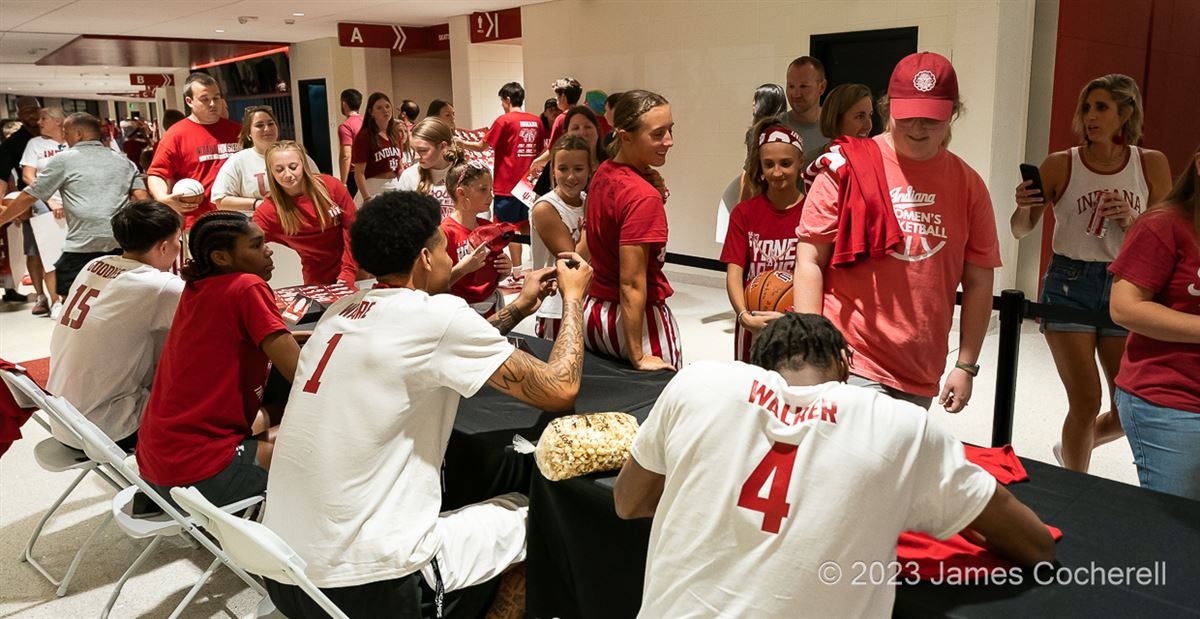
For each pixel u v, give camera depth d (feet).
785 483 4.48
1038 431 12.62
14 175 24.73
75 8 30.53
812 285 7.53
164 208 9.47
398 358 6.16
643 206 7.99
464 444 7.21
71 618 8.79
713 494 4.63
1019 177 19.19
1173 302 6.76
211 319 7.73
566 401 6.73
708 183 23.54
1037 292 19.79
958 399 7.45
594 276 8.87
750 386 4.73
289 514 6.23
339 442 6.10
